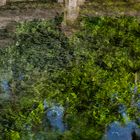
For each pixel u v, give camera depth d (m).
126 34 19.67
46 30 19.59
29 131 13.05
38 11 20.92
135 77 16.44
